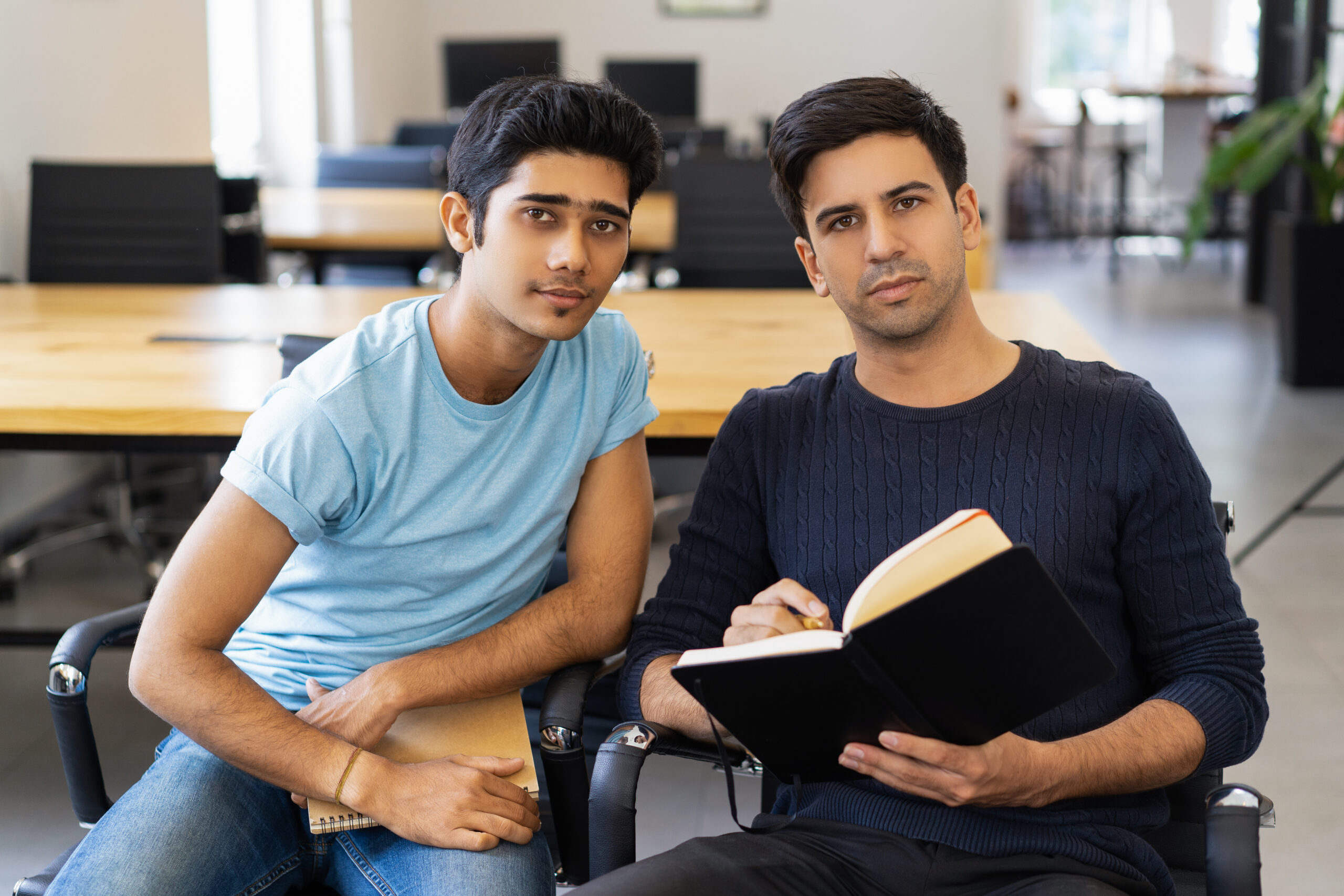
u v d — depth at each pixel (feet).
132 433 6.40
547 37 27.37
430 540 4.48
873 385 4.47
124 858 4.06
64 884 4.01
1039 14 36.68
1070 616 3.31
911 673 3.41
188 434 6.38
